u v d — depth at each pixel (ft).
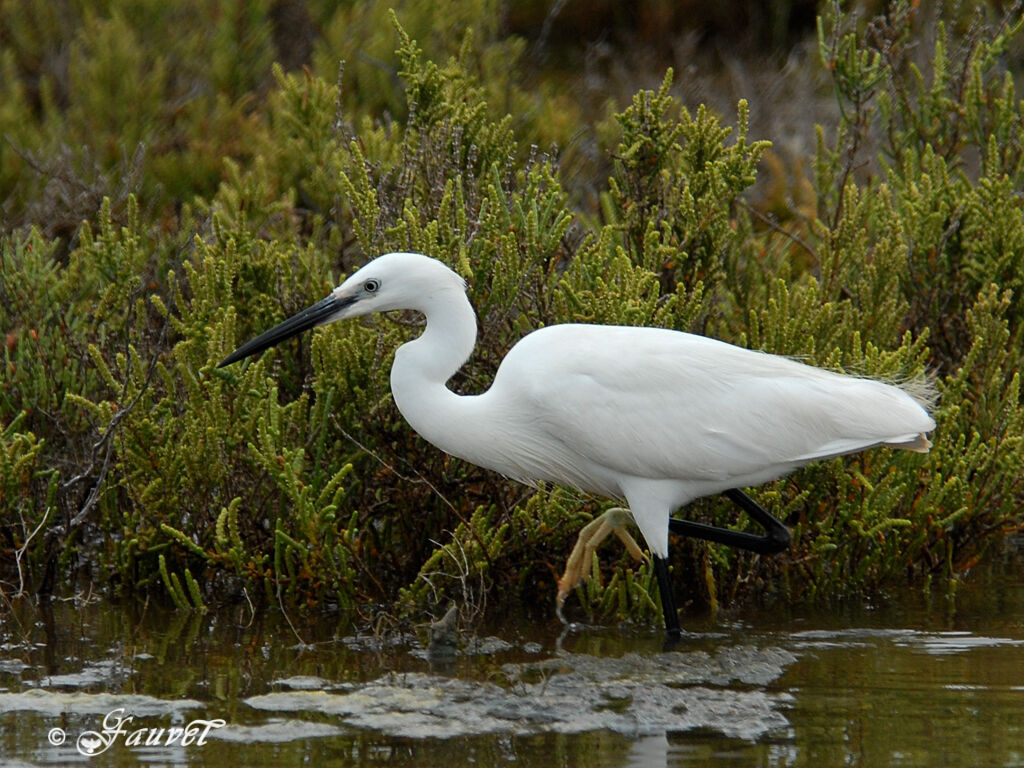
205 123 56.70
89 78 59.36
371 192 34.47
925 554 35.17
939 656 28.48
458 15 62.69
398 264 29.22
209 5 64.69
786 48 75.56
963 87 47.52
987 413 36.73
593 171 55.21
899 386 32.27
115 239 37.55
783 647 29.25
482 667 27.71
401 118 58.44
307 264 36.52
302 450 30.73
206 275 34.09
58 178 49.03
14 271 39.01
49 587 33.40
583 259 34.45
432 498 33.42
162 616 31.63
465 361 30.50
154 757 22.29
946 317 40.65
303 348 35.17
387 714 24.40
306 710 24.64
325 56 60.90
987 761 22.09
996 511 35.04
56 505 34.01
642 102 37.09
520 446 30.27
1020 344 40.14
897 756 22.33
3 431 33.96
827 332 35.37
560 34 77.71
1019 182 45.44
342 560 31.73
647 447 28.94
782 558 33.76
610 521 31.09
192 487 32.65
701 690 25.91
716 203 35.88
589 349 29.40
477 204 36.78
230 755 22.39
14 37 64.28
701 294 34.09
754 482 29.94
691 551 33.45
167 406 33.30
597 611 32.27
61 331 37.93
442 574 31.71
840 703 25.17
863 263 39.42
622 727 23.76
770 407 29.04
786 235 46.24
